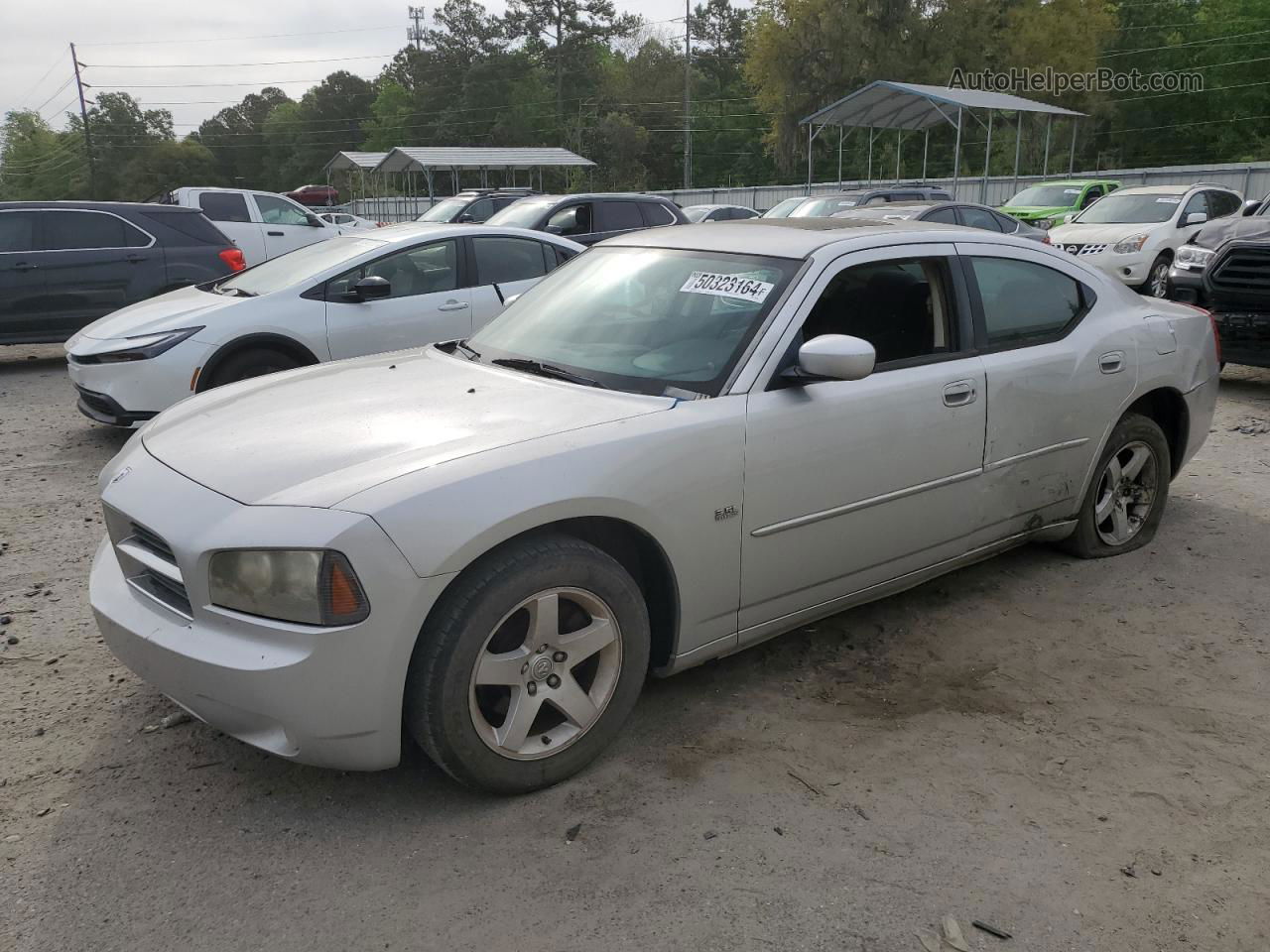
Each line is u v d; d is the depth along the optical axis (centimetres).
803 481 335
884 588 381
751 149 7819
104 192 10550
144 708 344
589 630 293
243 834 275
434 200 3916
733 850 268
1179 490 598
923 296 384
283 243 1719
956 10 5331
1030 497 421
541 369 356
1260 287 816
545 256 808
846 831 277
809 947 234
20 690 356
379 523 252
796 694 355
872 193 2028
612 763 310
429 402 328
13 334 1012
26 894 250
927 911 246
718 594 324
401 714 264
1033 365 406
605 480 286
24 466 661
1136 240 1432
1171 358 472
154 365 652
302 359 698
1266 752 319
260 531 255
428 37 9100
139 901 249
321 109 11238
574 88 8325
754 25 5700
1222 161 5791
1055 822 282
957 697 354
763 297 346
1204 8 5891
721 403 319
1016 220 1642
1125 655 386
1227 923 243
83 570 474
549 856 266
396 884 255
